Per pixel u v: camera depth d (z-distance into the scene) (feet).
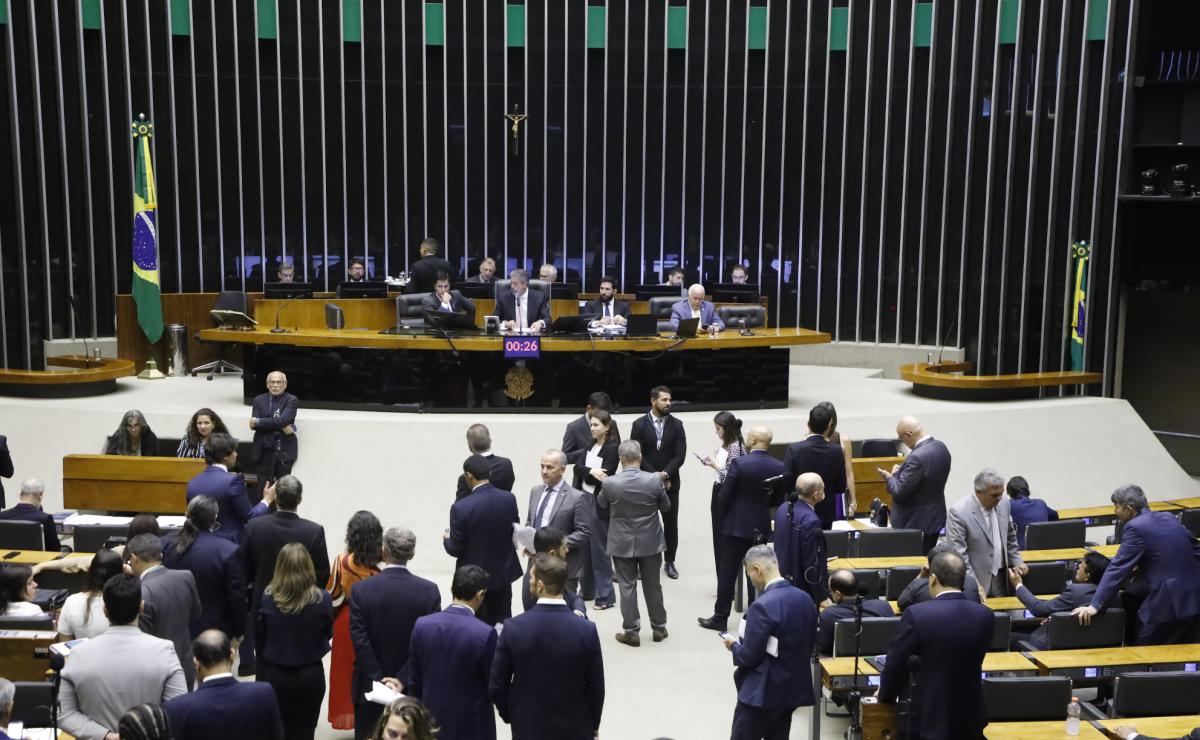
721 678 24.39
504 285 41.75
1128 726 16.81
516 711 15.99
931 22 54.03
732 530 26.61
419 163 58.23
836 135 56.59
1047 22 52.11
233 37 55.21
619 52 58.08
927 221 55.16
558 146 58.90
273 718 14.30
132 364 45.06
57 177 52.60
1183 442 54.95
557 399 39.19
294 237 57.21
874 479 34.17
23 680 18.16
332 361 39.40
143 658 15.19
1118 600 22.39
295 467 36.09
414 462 36.17
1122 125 51.34
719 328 40.73
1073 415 43.91
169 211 54.80
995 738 16.57
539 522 24.22
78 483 32.81
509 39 57.67
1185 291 53.47
